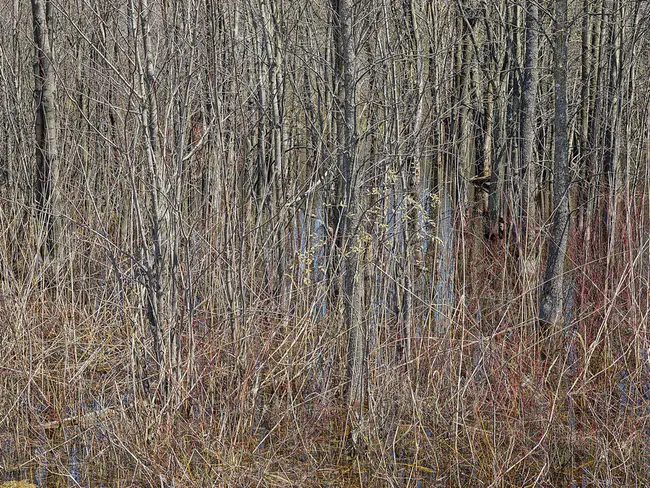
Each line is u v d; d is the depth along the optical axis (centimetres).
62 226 869
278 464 620
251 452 624
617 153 975
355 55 650
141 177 647
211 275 729
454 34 1048
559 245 810
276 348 749
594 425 651
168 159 660
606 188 1141
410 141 836
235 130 729
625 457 609
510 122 1328
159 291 626
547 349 740
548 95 1658
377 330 700
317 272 780
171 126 650
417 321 756
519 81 1279
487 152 1438
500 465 587
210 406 655
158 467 559
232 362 682
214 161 742
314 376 720
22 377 696
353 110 643
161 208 640
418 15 1015
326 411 681
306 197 771
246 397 660
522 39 1561
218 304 762
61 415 680
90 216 784
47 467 615
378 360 670
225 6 796
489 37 1433
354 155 646
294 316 747
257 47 920
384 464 586
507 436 630
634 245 869
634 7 1246
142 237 623
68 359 723
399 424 653
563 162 826
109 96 840
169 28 658
